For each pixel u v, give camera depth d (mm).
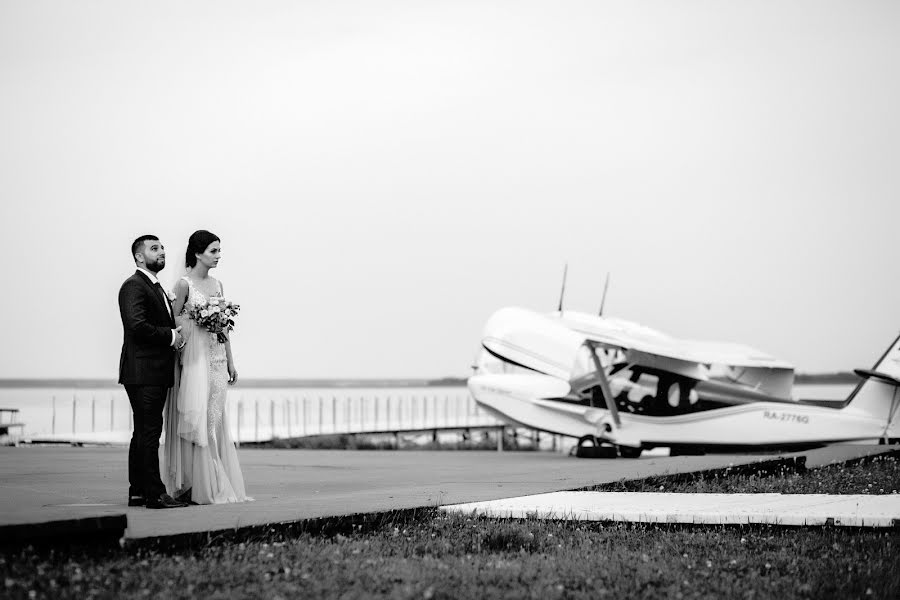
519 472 13336
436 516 8250
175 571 5809
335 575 5891
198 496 8594
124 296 8281
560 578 5938
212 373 8805
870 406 18422
